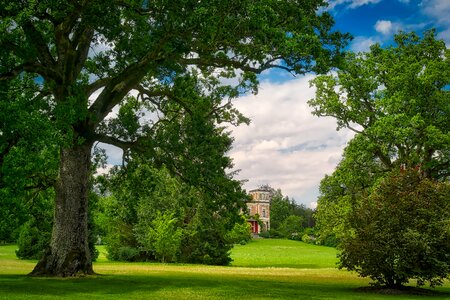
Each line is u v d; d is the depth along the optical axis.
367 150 32.81
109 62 18.92
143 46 16.86
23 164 15.48
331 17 18.56
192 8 15.30
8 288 15.04
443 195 16.66
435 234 15.97
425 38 35.19
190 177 20.89
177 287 16.55
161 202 43.50
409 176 17.72
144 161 23.31
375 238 16.39
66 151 20.12
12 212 16.62
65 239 19.69
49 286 15.86
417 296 15.13
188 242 43.59
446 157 32.66
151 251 45.19
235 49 17.77
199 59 20.28
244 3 15.04
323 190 36.34
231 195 21.45
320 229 36.94
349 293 15.64
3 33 15.38
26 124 14.31
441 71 32.12
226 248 43.25
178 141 21.20
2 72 16.69
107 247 47.31
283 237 126.44
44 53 19.22
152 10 17.05
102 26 16.52
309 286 18.27
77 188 20.03
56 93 19.11
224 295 14.35
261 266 42.03
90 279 18.62
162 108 25.03
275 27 16.14
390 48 35.28
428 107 32.94
